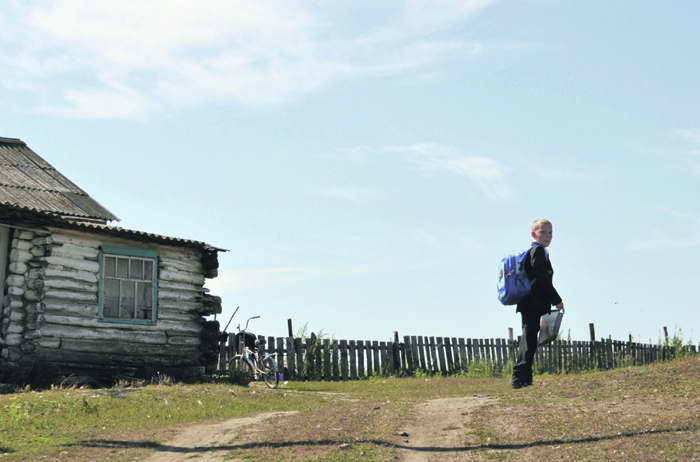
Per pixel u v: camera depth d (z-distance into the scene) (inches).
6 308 541.6
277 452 262.2
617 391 341.7
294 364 759.1
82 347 573.0
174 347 639.1
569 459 226.5
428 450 257.9
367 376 808.9
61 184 712.4
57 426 341.4
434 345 885.8
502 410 324.8
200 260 674.8
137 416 378.0
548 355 927.7
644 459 216.2
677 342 1083.9
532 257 391.5
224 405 429.1
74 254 579.5
